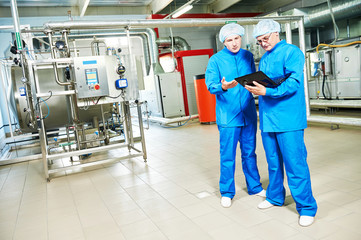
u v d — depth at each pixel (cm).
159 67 879
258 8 1105
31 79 352
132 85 398
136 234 209
